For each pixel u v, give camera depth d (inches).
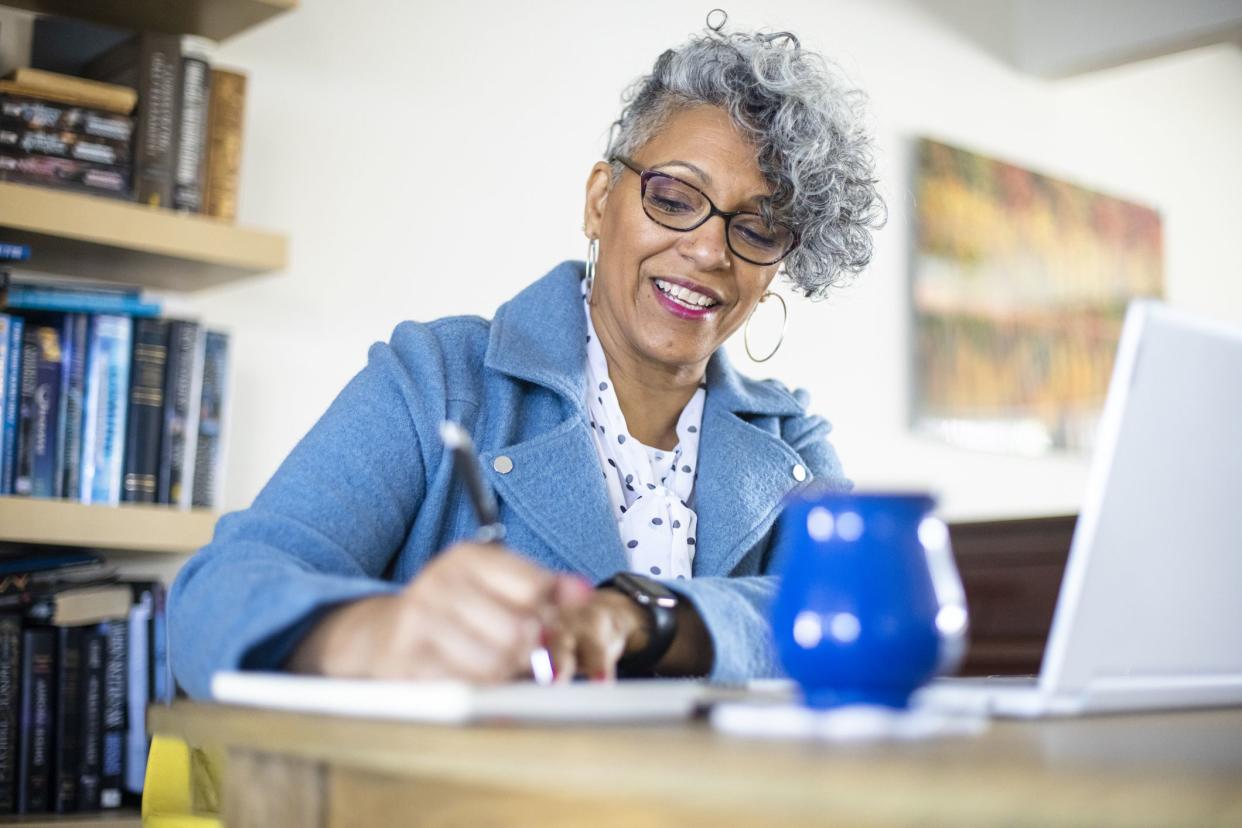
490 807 24.8
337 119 111.0
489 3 122.7
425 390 56.0
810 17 155.6
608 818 22.6
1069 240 188.9
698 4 142.3
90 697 83.0
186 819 54.5
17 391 82.6
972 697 33.5
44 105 83.7
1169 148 211.8
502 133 123.1
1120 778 19.4
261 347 105.3
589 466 58.0
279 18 107.7
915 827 18.8
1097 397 192.2
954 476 170.2
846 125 63.9
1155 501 33.3
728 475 62.7
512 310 62.4
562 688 27.7
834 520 29.6
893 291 163.3
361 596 33.4
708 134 60.1
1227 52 226.4
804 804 19.5
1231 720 34.2
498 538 31.4
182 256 87.7
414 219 115.9
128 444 86.0
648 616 39.5
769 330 147.3
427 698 26.7
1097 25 176.9
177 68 88.4
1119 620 33.2
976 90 177.8
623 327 61.3
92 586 84.0
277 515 46.0
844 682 29.0
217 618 35.0
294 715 29.2
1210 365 33.9
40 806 81.3
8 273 82.1
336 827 28.6
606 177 65.0
